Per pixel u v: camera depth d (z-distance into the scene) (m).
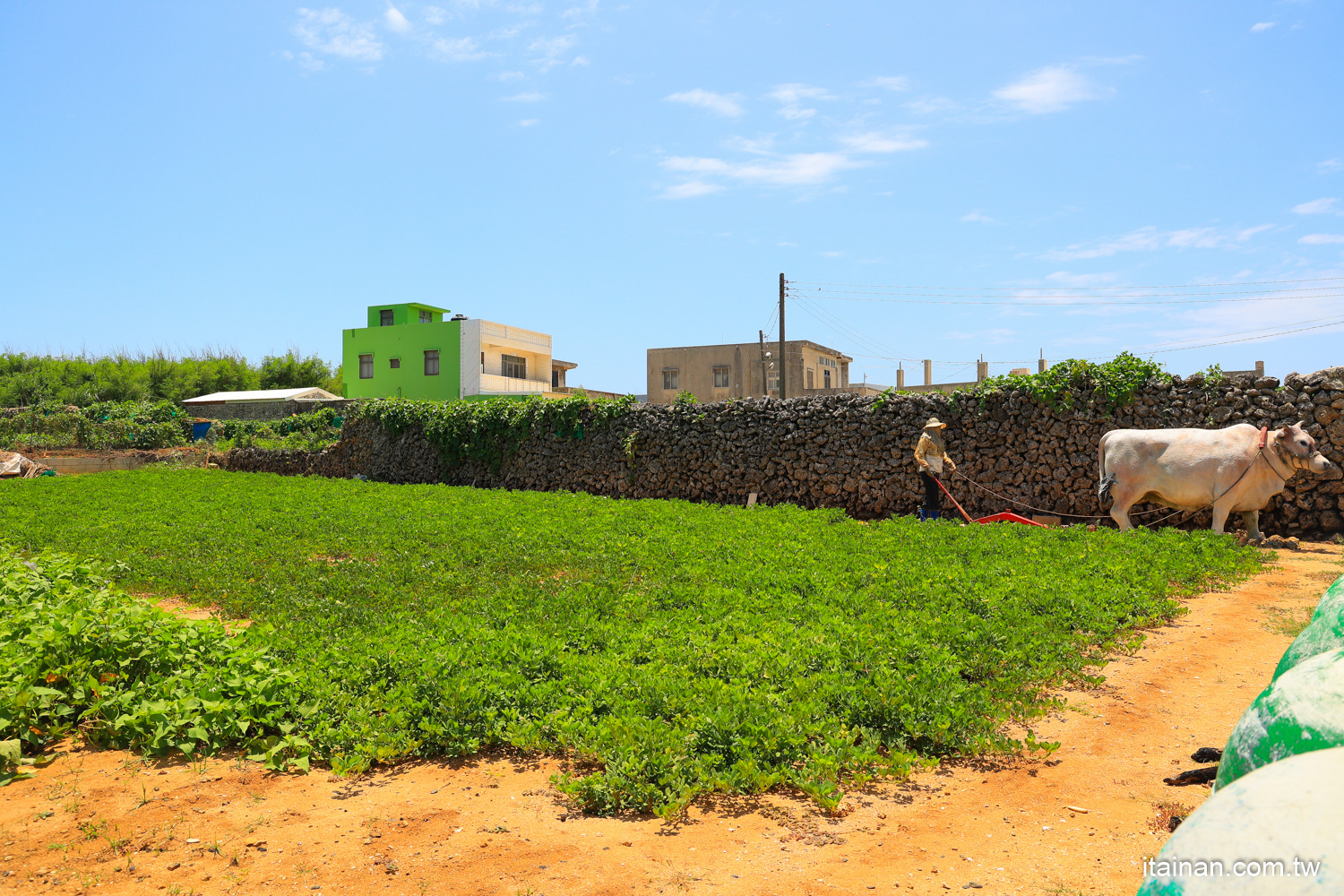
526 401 24.69
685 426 21.05
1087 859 3.81
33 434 37.06
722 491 20.12
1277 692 2.33
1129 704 5.88
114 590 8.78
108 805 4.52
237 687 5.66
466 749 5.14
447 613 8.23
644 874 3.77
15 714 5.25
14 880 3.71
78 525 15.62
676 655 6.50
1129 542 11.23
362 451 29.03
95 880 3.71
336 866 3.85
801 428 18.98
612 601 8.65
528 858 3.91
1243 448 12.27
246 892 3.62
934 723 5.08
